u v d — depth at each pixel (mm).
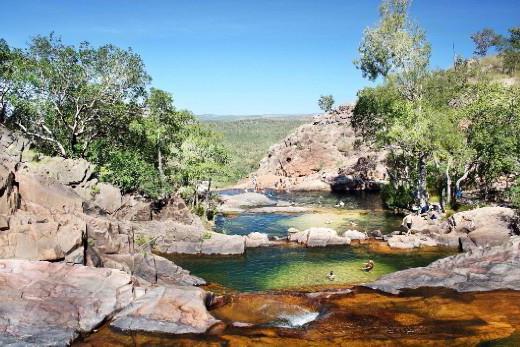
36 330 19906
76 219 28078
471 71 68125
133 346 20062
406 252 39281
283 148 114125
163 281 30016
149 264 30359
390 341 20953
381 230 49531
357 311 24828
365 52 59375
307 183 96125
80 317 21344
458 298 26453
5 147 37562
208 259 38062
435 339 21156
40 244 25125
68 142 51938
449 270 30094
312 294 27484
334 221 55438
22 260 23625
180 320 22125
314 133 109250
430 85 58375
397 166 63844
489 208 42562
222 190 97188
